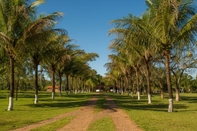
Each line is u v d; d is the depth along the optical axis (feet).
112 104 82.89
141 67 125.08
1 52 71.15
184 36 54.95
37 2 59.77
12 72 62.80
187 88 362.74
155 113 53.16
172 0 49.78
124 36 66.54
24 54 72.90
